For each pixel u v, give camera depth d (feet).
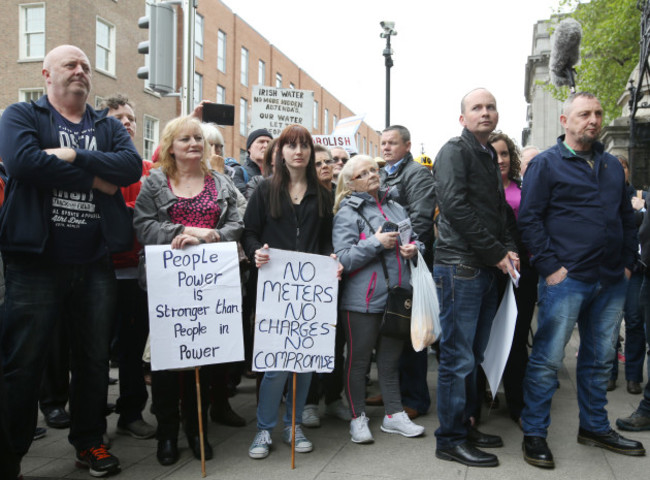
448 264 10.77
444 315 10.80
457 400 10.77
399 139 14.83
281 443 11.99
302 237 11.76
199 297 10.65
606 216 10.71
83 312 10.50
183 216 11.30
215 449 11.68
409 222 11.85
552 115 108.78
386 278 11.69
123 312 12.46
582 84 57.00
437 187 10.69
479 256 10.65
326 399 13.91
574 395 15.43
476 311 10.77
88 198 10.28
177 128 11.39
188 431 11.19
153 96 76.07
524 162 16.42
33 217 9.62
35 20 64.49
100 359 10.61
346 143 25.79
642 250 13.26
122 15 70.74
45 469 10.64
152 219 11.16
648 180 26.91
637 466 10.48
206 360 10.59
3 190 11.57
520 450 11.39
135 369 12.49
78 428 10.57
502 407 14.56
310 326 11.17
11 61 64.75
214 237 11.04
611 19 53.06
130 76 72.33
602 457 10.94
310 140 11.86
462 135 10.87
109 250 10.45
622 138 29.76
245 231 11.96
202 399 11.23
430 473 10.22
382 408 14.51
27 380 9.86
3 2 64.44
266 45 120.47
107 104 14.33
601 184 10.81
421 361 13.69
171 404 11.00
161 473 10.44
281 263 11.09
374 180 12.21
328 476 10.16
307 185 12.11
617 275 10.92
